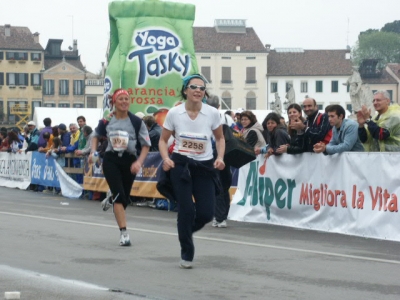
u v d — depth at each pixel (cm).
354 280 827
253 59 11550
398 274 862
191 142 892
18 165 2455
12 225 1303
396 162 1130
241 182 1469
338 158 1238
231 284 807
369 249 1052
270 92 11625
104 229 1255
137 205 1744
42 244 1081
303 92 11694
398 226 1131
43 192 2244
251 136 1423
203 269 891
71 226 1294
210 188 898
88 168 1930
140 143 1090
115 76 1909
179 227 892
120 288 789
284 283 812
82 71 10981
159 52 1925
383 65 13650
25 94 10869
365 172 1185
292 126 1301
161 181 902
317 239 1156
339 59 11794
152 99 1920
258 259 960
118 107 1081
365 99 3772
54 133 2164
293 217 1330
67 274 862
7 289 787
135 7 1930
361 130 1227
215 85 11494
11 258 966
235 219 1455
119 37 1922
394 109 1221
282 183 1355
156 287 793
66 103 10969
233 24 11725
